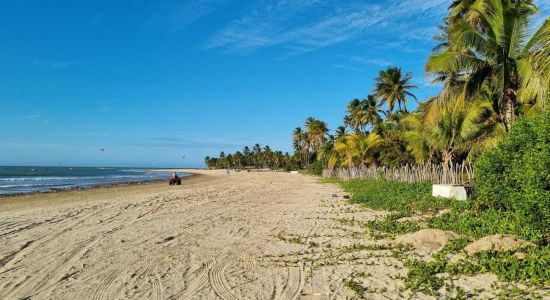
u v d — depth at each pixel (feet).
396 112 143.64
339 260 26.99
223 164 617.62
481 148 56.75
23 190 116.98
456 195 50.60
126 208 60.64
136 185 148.56
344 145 135.23
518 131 31.40
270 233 37.96
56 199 81.97
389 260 26.27
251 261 27.63
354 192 82.33
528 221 26.43
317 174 237.25
